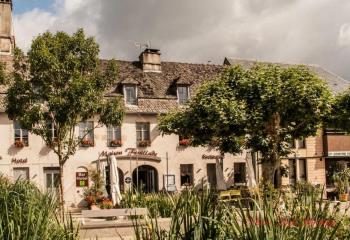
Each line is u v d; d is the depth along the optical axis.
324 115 25.23
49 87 22.67
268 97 23.59
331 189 37.41
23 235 6.69
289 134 25.44
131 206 15.94
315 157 38.50
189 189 7.47
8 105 22.91
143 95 35.22
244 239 5.43
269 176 24.83
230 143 26.83
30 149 31.31
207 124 24.17
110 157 23.56
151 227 6.57
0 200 7.99
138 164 33.78
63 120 22.34
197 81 38.28
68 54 22.86
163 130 26.88
